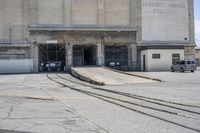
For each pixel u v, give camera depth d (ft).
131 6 195.11
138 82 101.50
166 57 187.62
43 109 46.37
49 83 104.17
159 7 198.70
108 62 195.52
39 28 183.32
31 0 184.44
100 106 49.55
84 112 43.62
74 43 187.21
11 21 182.39
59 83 103.50
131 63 194.90
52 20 186.91
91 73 128.36
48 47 189.88
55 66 187.83
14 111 44.47
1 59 180.24
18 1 183.52
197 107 46.98
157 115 40.47
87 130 32.19
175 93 67.05
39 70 186.29
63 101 55.93
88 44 189.57
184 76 130.93
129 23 195.21
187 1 203.92
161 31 198.90
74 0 189.26
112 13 193.26
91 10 191.01
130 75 123.85
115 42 192.13
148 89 77.41
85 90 77.97
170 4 200.44
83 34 188.55
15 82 109.81
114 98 59.93
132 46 194.70
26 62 182.29
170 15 200.44
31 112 43.62
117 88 81.97
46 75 147.43
